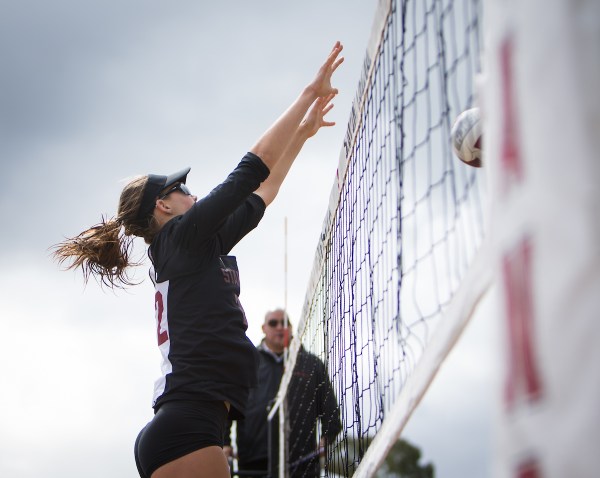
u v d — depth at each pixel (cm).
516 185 146
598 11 133
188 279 397
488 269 202
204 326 391
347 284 481
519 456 138
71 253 429
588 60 132
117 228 427
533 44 141
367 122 423
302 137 469
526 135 143
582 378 125
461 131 327
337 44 445
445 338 243
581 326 126
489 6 164
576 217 129
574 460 125
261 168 400
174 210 424
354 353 449
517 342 142
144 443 383
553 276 133
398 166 343
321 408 593
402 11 338
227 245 409
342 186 497
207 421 381
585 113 130
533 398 136
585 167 129
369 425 409
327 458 542
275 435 749
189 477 372
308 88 436
